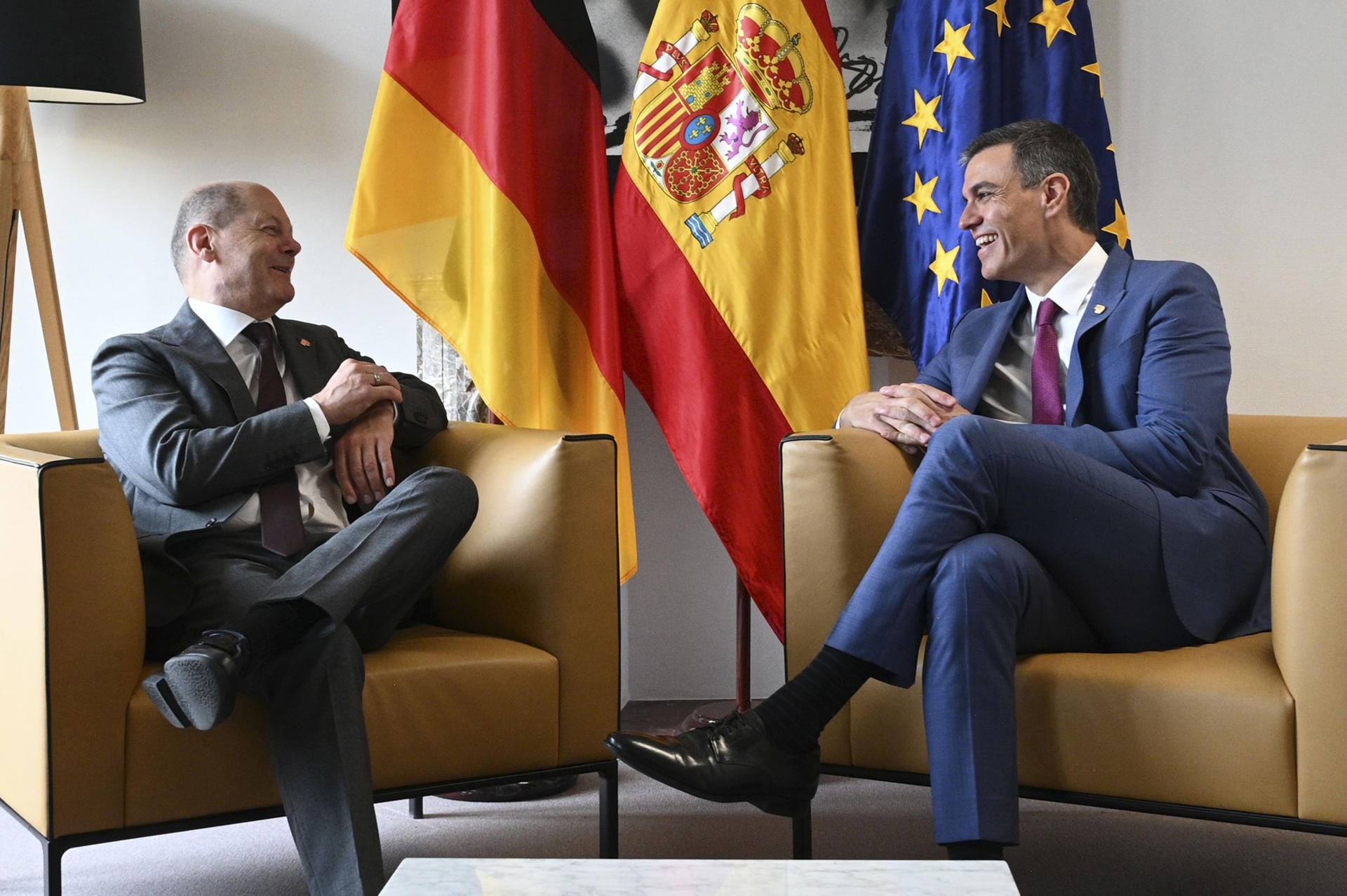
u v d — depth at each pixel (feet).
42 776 4.44
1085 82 7.74
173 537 5.44
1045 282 6.30
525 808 7.05
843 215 7.73
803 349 7.66
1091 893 5.63
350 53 8.91
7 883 6.00
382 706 4.97
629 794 7.34
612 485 5.68
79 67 7.68
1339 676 4.31
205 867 6.19
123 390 5.74
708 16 7.83
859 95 8.66
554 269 7.85
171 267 9.06
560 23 7.82
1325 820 4.35
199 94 9.00
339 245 8.98
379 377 6.08
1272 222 8.46
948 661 4.72
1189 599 5.21
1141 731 4.68
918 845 6.27
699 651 9.33
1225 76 8.45
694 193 7.81
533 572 5.53
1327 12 8.32
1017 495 5.04
